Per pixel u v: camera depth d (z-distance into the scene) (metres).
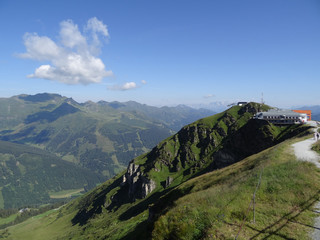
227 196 22.20
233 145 140.50
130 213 163.88
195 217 19.64
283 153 37.03
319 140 48.00
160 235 20.28
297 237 14.85
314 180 22.41
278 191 21.36
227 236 15.91
